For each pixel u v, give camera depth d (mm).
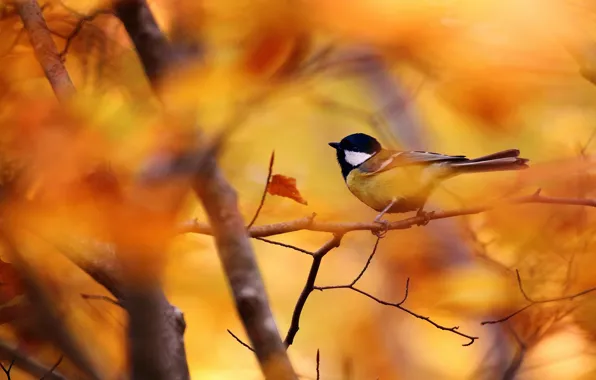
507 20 8375
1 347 7004
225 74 5148
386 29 6945
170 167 4309
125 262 3721
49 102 5859
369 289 16734
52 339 6352
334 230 8016
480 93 10898
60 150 5293
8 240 5910
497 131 12266
